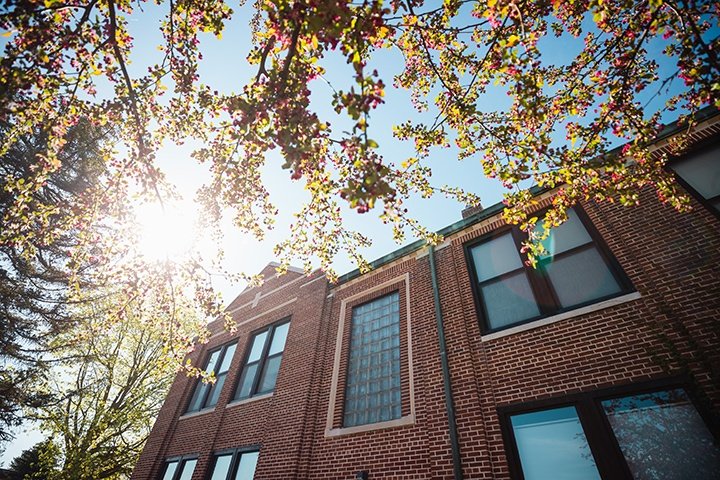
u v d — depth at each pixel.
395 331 9.16
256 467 8.96
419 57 5.59
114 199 5.88
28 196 5.66
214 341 15.05
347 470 7.39
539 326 6.57
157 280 6.60
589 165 4.76
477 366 6.92
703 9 4.30
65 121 4.99
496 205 8.80
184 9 4.90
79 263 6.45
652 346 5.31
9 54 3.81
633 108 4.76
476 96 5.34
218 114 5.10
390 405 7.90
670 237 6.03
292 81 3.61
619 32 4.99
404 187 6.30
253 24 5.58
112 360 19.23
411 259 10.07
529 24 4.77
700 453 4.43
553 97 5.21
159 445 12.38
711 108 6.68
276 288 14.31
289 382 10.19
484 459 5.76
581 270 6.82
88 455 16.31
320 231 7.04
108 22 4.75
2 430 13.41
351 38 2.92
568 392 5.67
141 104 5.27
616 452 4.90
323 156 4.83
